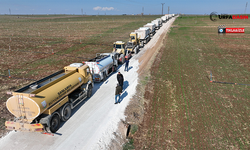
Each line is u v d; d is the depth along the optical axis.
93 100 11.69
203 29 51.69
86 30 53.09
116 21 87.44
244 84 14.45
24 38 38.75
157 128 8.88
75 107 10.76
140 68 18.80
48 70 17.78
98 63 14.05
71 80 9.95
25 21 96.06
